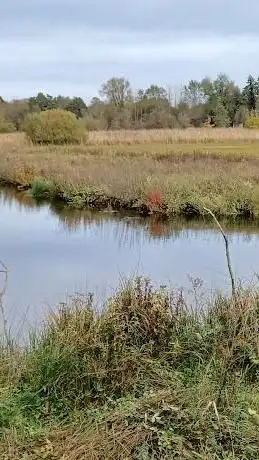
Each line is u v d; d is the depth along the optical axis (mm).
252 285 6043
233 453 3242
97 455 3293
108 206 15656
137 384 3975
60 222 14023
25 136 34969
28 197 18406
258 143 34969
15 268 9102
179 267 9172
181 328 4543
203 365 4156
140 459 3225
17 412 3699
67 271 8867
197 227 13125
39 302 6883
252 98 65062
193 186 15000
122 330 4355
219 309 4789
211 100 62469
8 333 5008
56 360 4020
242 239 11750
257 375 4074
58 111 34344
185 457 3205
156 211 14602
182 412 3477
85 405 3855
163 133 38281
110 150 27453
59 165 20391
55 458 3289
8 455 3289
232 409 3578
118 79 63156
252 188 14656
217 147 30781
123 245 11188
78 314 4512
